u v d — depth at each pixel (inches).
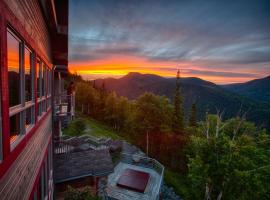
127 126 1289.4
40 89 213.6
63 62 412.5
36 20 178.1
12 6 101.0
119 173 650.2
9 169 98.3
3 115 87.7
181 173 999.0
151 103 1093.8
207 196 499.2
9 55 104.2
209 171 497.7
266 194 498.6
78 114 1931.6
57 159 467.5
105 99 2085.4
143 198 514.9
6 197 93.7
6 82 92.7
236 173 446.3
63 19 320.5
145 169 700.7
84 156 509.7
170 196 685.9
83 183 478.6
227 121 634.8
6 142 92.6
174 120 1173.1
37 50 182.5
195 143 546.9
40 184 215.3
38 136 191.8
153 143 1122.0
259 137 594.9
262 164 518.0
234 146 475.5
